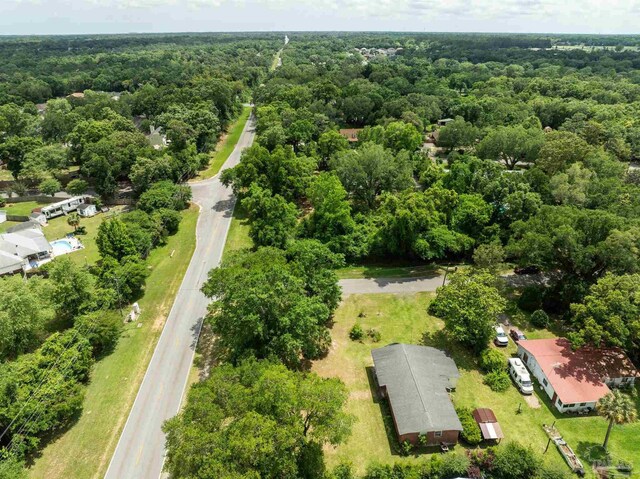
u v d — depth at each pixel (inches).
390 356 1561.3
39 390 1327.5
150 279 2250.2
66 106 5418.3
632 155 3661.4
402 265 2381.9
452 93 5713.6
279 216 2492.6
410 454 1285.7
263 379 1103.6
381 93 5541.3
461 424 1318.9
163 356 1713.8
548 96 5541.3
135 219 2549.2
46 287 1782.7
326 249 1991.9
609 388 1486.2
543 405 1461.6
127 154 3348.9
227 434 990.4
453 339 1782.7
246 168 2999.5
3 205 3277.6
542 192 2417.6
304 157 3353.8
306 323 1496.1
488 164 2529.5
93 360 1631.4
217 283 1649.9
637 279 1571.1
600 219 1797.5
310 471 1076.5
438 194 2321.6
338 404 1091.9
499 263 2006.6
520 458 1181.7
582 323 1600.6
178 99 5039.4
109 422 1424.7
